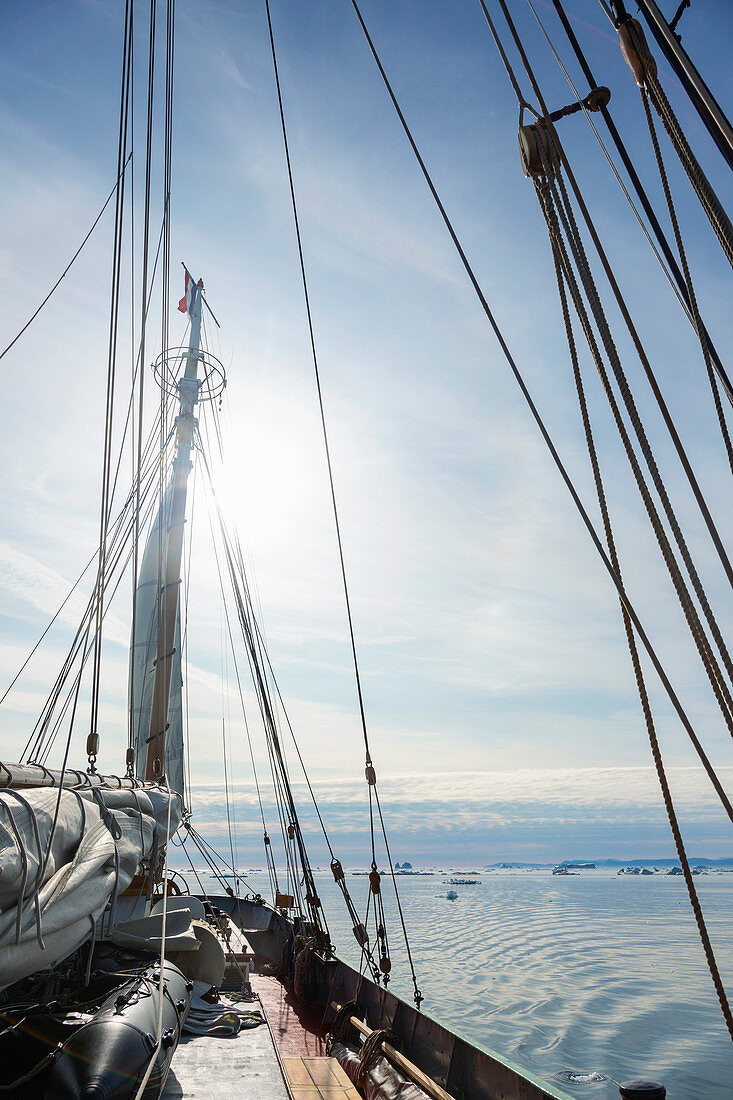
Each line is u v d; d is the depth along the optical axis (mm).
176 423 20016
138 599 19375
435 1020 6941
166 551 18422
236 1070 6340
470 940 54594
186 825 18266
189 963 9180
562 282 3773
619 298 3270
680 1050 21578
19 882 3885
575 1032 23875
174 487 19266
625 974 36938
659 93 3318
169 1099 5641
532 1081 5043
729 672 2875
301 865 12961
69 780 5863
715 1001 29078
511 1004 28672
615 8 3438
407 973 37312
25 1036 5898
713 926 66750
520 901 116062
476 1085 5973
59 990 7035
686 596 3047
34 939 4227
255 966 13852
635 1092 3846
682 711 2871
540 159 3645
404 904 108312
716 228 2982
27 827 4230
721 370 3207
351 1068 7293
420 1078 6023
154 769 14734
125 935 7945
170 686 17672
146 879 10938
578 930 63281
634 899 120750
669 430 3066
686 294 3441
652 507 3211
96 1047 4891
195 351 21453
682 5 3223
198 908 11164
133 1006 5766
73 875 4680
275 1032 9078
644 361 3186
